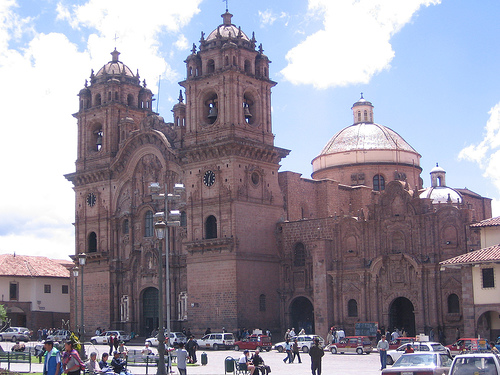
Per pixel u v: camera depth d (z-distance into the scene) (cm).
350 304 7888
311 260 8425
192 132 8862
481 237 6875
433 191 8681
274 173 8962
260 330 7950
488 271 6356
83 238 10100
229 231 8325
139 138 9569
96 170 9956
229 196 8362
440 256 7325
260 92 8981
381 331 7512
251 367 4091
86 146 10325
